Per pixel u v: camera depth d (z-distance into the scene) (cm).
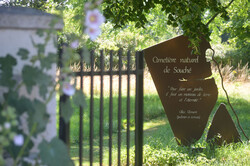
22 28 213
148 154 500
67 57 201
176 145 593
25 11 227
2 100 208
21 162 202
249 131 739
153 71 578
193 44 557
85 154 579
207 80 573
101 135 380
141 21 552
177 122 579
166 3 509
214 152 550
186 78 575
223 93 1195
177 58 574
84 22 196
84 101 206
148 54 575
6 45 212
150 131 770
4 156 213
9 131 174
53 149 191
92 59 362
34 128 190
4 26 206
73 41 204
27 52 197
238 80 1400
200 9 505
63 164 192
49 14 232
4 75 200
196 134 577
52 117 229
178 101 577
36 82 194
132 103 1000
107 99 1002
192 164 483
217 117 595
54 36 226
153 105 995
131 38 1638
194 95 574
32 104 195
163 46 574
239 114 932
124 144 652
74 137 682
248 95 1199
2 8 228
